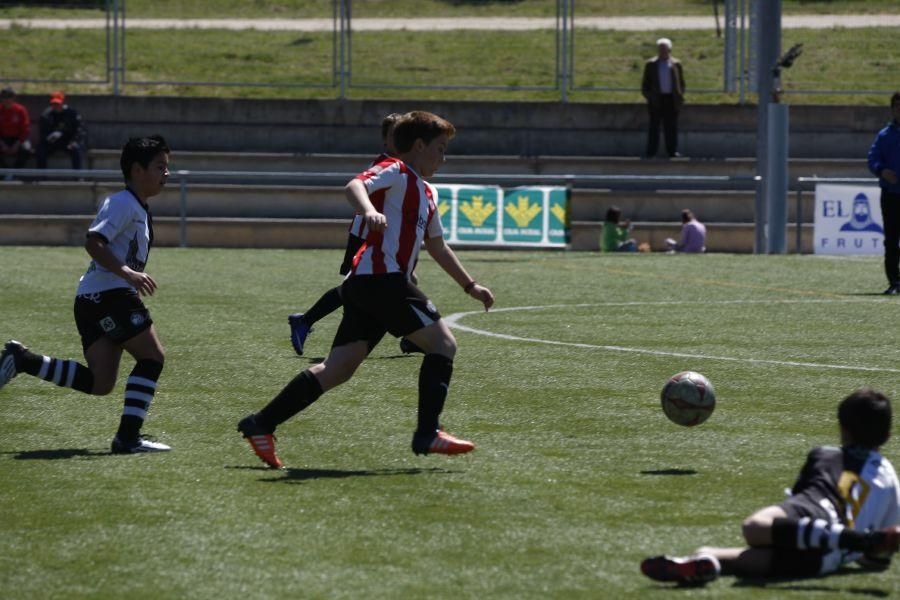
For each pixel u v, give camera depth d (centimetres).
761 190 5950
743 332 3141
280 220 6631
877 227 5881
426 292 4112
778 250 5938
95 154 6869
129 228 1778
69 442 1856
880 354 2773
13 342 1784
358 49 8194
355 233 2539
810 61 8069
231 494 1524
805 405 2153
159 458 1739
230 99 7150
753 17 5978
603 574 1205
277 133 7169
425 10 8912
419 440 1675
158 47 8131
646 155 7062
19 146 6750
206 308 3616
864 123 7188
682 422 1811
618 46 8319
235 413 2092
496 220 6084
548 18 8819
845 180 5922
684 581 1148
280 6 8831
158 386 2352
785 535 1144
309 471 1659
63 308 3553
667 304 3788
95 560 1257
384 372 2508
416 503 1483
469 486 1571
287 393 1666
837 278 4659
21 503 1480
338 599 1134
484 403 2172
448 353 1673
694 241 6178
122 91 7631
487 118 7188
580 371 2519
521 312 3578
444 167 6938
